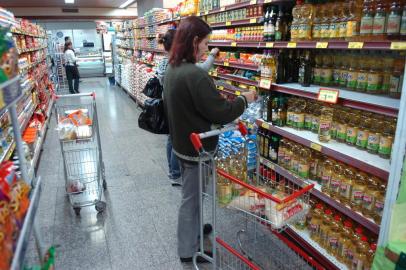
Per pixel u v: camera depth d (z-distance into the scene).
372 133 2.01
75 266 2.40
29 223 1.12
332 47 2.05
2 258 0.88
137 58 8.77
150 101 2.62
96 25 17.25
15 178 1.24
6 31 1.21
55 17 16.12
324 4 2.36
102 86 12.87
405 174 1.42
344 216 2.28
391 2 1.83
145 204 3.29
